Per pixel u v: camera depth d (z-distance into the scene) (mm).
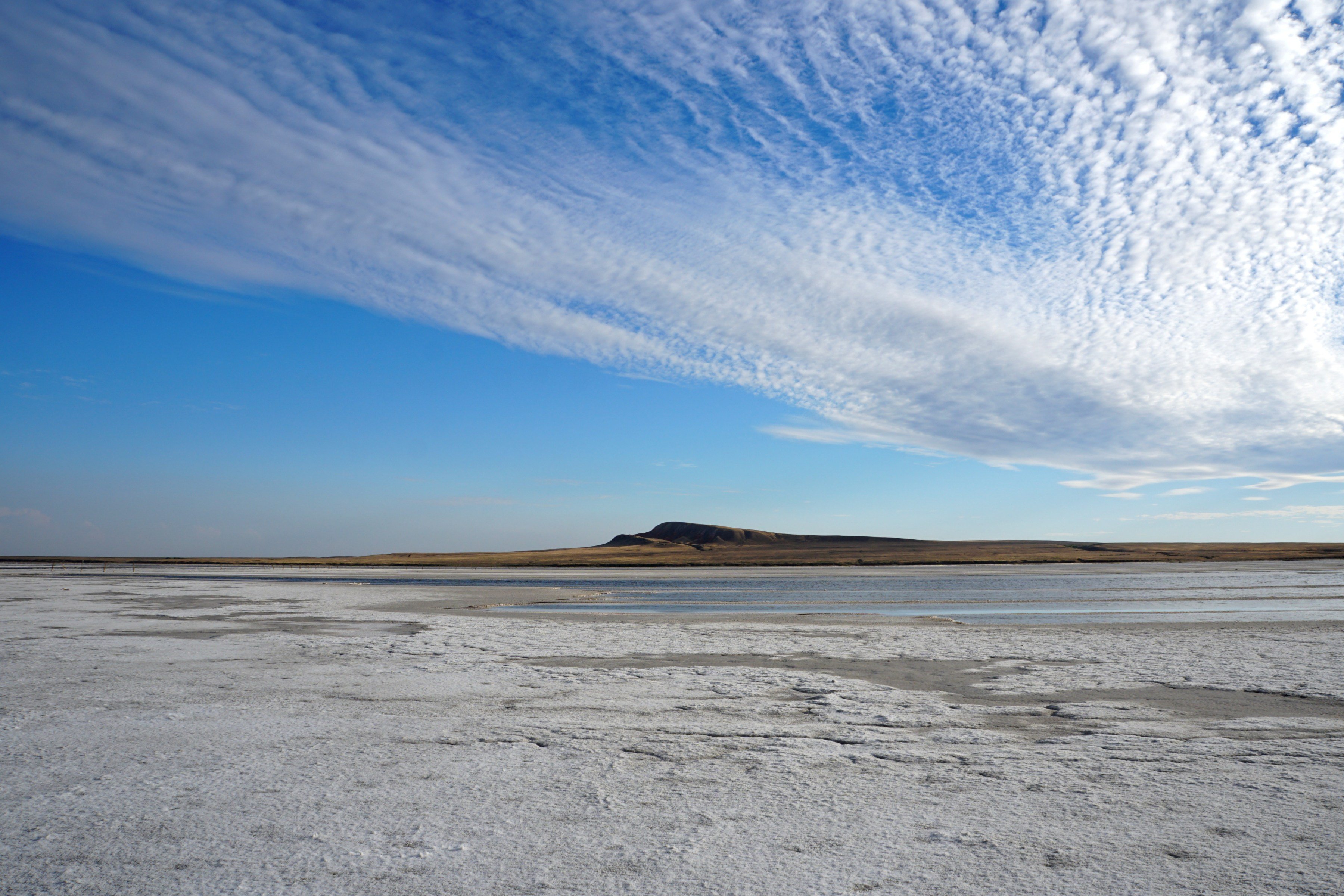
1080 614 23703
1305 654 13188
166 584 45438
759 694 9688
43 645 14547
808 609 27500
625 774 6027
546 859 4305
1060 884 3943
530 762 6359
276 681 10492
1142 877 4027
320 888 3916
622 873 4102
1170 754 6613
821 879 4020
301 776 5930
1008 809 5172
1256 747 6820
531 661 12820
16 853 4379
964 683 10555
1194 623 19969
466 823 4887
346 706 8695
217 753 6590
